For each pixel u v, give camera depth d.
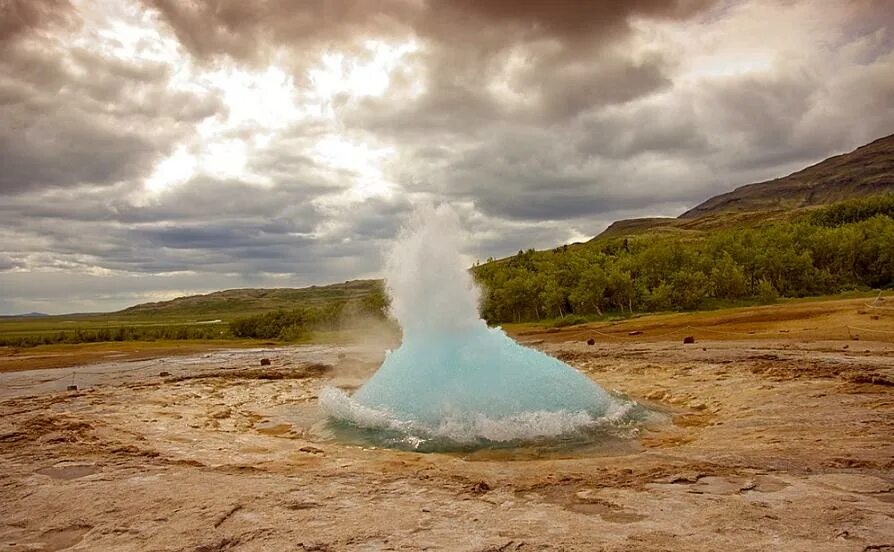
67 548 4.14
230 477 5.93
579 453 7.67
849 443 6.70
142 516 4.69
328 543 4.05
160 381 17.45
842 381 11.23
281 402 13.13
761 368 13.98
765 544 3.85
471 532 4.22
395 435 8.90
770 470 5.64
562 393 9.59
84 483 5.72
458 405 9.09
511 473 6.03
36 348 42.38
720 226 133.50
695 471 5.67
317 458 7.29
